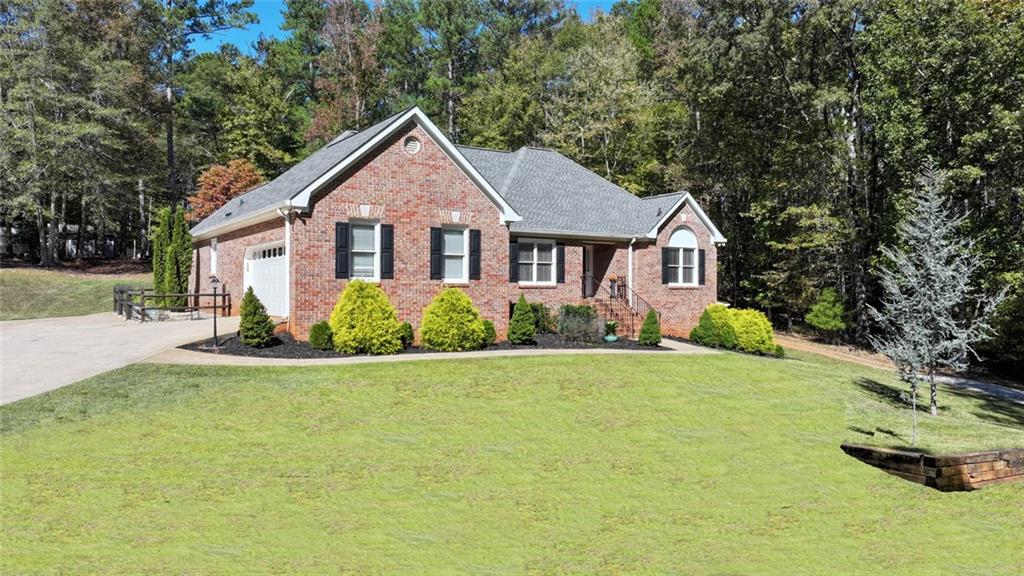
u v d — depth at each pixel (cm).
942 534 885
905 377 1459
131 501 817
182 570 661
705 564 751
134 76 4416
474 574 696
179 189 5703
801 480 1053
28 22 4131
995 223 2542
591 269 2706
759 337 2361
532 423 1217
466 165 2055
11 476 877
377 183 1925
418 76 5919
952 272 1350
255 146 4900
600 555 756
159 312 2509
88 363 1529
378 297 1770
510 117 4944
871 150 3262
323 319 1839
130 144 4531
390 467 973
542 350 1942
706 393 1540
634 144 4462
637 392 1480
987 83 2536
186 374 1407
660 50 4572
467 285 2089
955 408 1814
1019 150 2383
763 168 3869
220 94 5394
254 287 2331
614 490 951
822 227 3288
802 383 1792
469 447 1074
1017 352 2600
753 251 4053
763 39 3188
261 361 1561
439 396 1330
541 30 6006
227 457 973
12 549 686
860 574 754
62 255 5319
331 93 5291
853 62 3256
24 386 1313
